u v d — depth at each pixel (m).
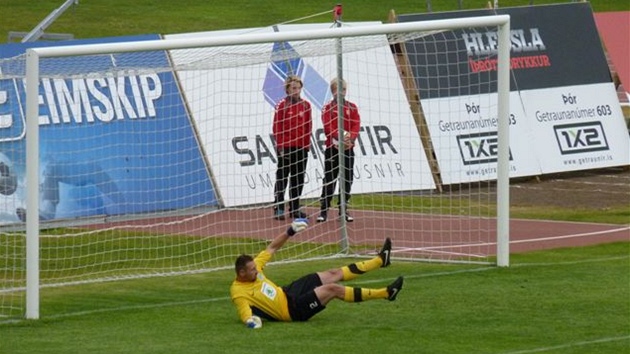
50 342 27.88
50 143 46.75
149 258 40.50
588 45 63.09
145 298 33.88
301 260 39.78
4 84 44.41
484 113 58.28
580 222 48.12
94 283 36.47
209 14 96.94
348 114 45.75
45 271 38.34
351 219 45.97
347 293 29.77
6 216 43.62
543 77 60.94
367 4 101.94
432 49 57.44
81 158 47.28
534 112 60.12
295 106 46.25
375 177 52.81
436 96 56.97
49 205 46.00
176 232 44.84
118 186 47.62
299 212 45.88
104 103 48.41
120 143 48.25
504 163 38.06
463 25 37.88
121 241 43.25
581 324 29.59
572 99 61.53
